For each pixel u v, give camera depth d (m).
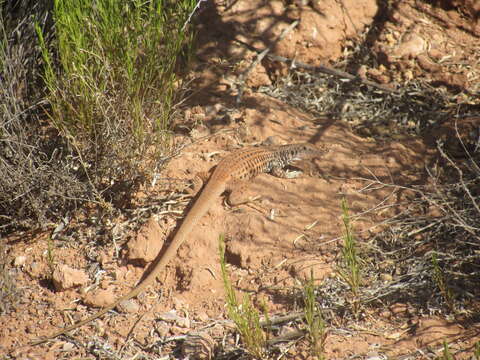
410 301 7.13
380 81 10.45
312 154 9.03
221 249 6.84
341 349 6.61
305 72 10.72
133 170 8.28
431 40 10.74
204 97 10.27
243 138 9.52
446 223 7.63
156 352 6.92
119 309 7.41
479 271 7.12
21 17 9.54
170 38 8.41
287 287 7.46
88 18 8.16
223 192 8.62
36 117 9.17
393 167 8.84
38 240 8.23
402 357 6.42
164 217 8.22
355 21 11.12
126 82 8.20
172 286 7.71
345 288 7.32
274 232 8.02
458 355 6.32
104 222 8.23
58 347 7.02
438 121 9.62
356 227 8.04
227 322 7.18
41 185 8.16
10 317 7.42
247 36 10.89
